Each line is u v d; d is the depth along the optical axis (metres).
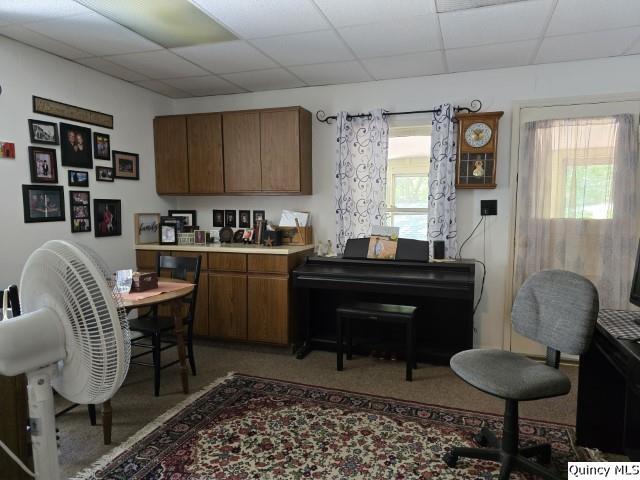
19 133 2.80
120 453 2.08
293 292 3.52
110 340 0.91
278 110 3.62
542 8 2.29
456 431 2.29
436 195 3.46
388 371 3.16
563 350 1.85
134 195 3.79
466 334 3.33
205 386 2.87
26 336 0.91
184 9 2.31
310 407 2.56
